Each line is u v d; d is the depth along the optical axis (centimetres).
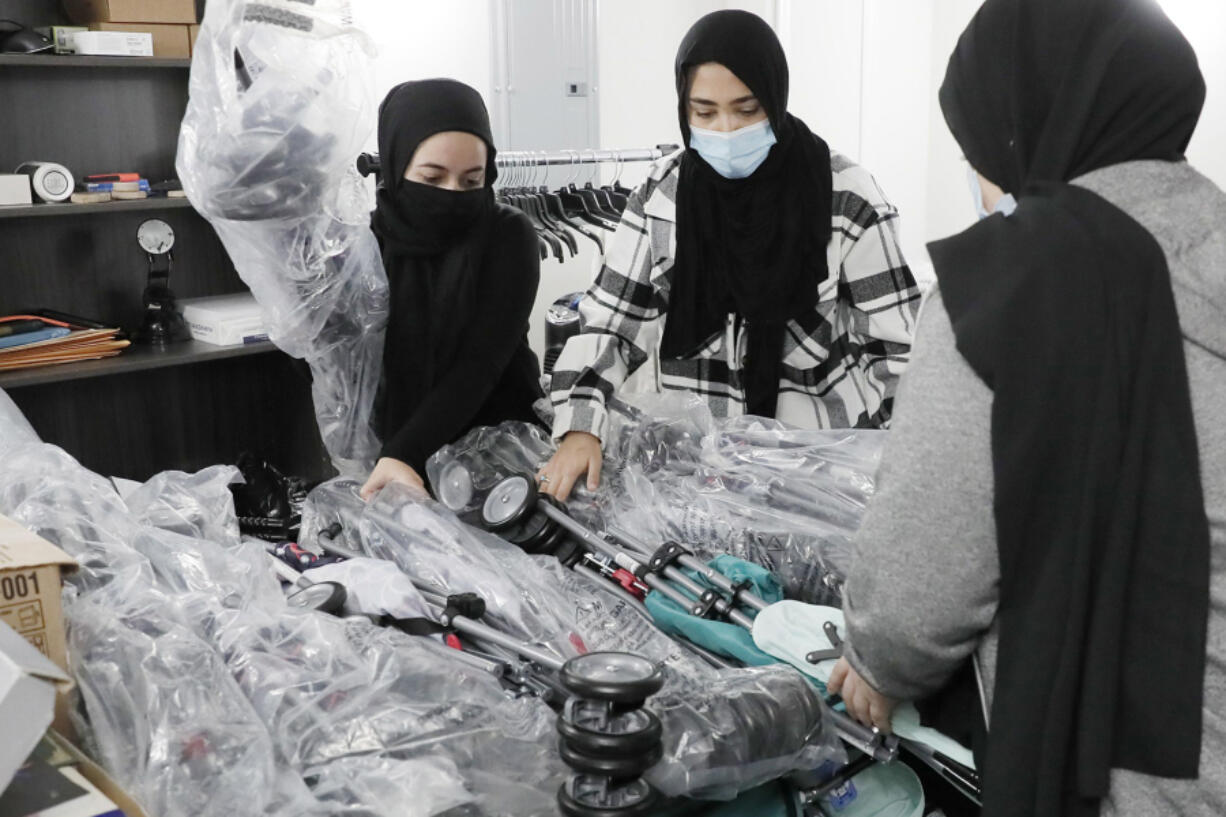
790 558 136
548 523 146
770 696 104
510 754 99
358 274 179
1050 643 86
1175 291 86
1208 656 84
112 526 126
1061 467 86
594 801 87
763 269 178
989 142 96
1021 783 86
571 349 178
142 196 288
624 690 87
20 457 137
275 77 156
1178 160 89
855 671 100
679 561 133
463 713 100
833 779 113
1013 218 90
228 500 150
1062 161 89
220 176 158
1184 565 84
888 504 90
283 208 163
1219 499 84
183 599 113
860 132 411
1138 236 86
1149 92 87
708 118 171
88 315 306
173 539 127
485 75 371
